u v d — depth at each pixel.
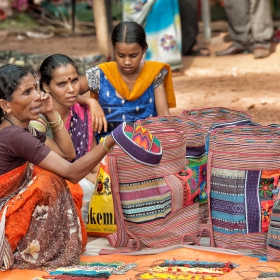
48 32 20.02
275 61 12.56
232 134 4.85
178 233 5.06
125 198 5.04
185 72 12.37
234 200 4.84
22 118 4.70
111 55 12.74
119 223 5.06
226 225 4.90
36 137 4.96
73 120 5.90
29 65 12.70
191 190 5.16
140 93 6.09
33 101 4.64
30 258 4.63
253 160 4.79
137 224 5.05
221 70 12.31
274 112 9.15
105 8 13.20
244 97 10.14
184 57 13.52
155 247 5.03
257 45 12.88
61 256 4.70
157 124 5.12
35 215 4.63
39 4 22.41
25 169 4.75
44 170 4.67
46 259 4.63
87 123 5.99
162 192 5.00
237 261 4.63
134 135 4.18
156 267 4.51
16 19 21.66
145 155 4.13
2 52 13.27
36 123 5.34
